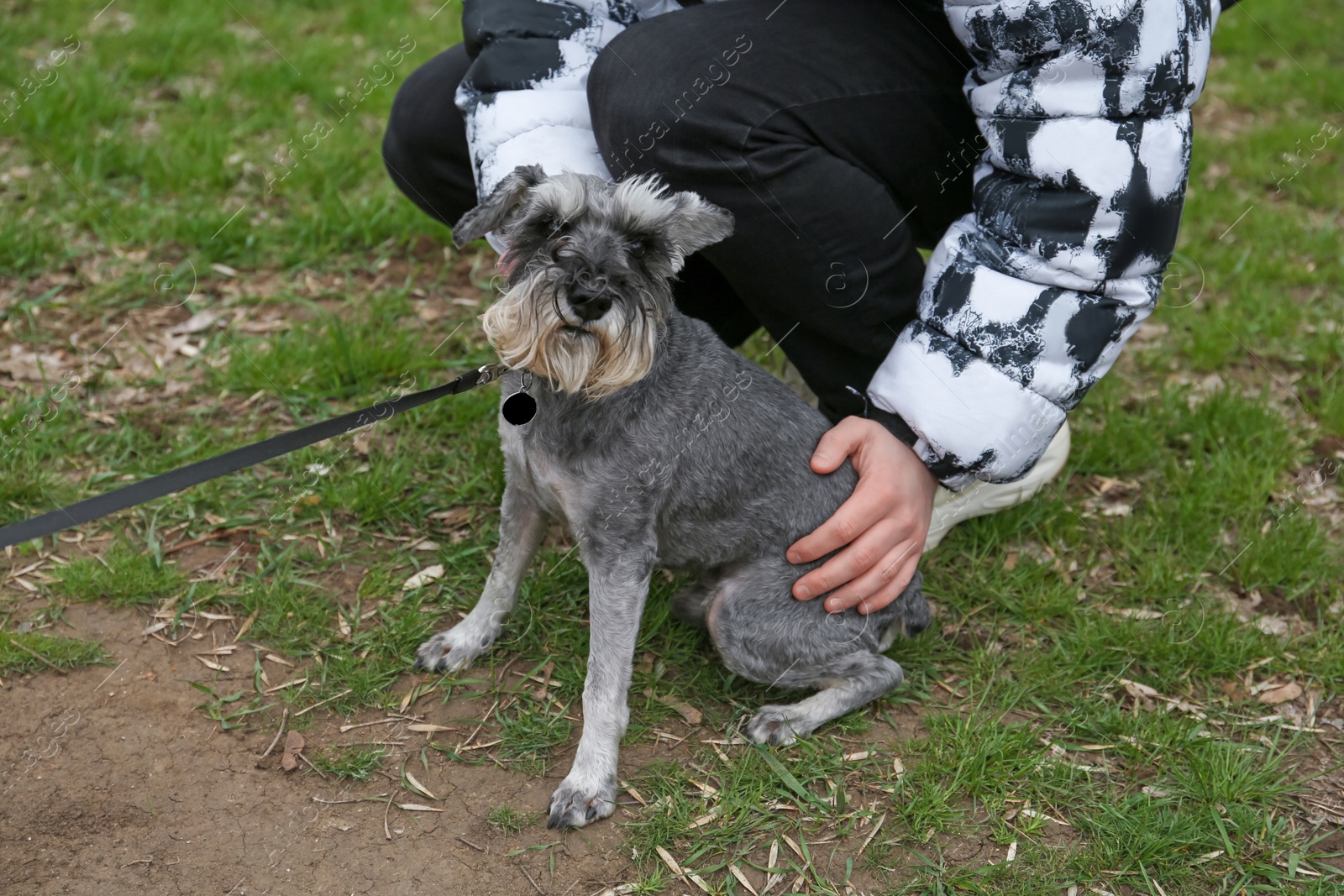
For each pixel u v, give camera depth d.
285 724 2.75
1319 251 5.22
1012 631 3.27
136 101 5.77
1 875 2.27
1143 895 2.45
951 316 2.65
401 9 7.17
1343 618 3.30
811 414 2.89
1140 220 2.51
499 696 2.90
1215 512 3.70
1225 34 7.73
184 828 2.43
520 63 3.04
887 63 2.88
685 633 3.19
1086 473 3.93
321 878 2.35
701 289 3.53
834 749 2.79
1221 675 3.12
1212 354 4.48
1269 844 2.57
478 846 2.47
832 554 2.80
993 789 2.69
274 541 3.35
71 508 2.21
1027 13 2.46
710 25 2.88
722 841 2.52
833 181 2.81
